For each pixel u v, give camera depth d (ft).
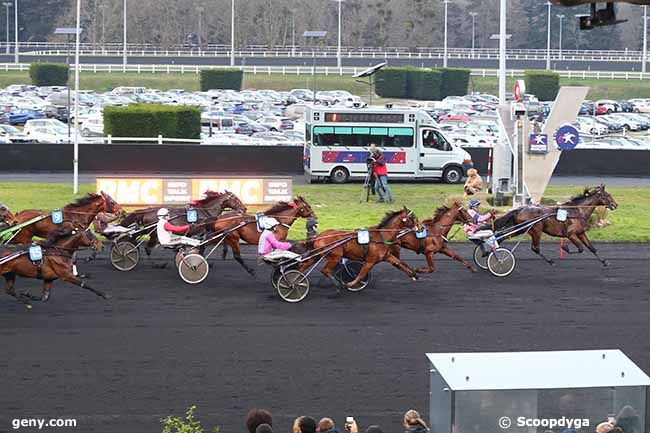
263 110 266.16
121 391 54.03
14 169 143.13
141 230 81.35
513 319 69.10
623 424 31.53
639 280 81.71
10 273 68.74
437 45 489.67
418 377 56.65
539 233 84.28
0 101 265.54
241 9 455.22
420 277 82.07
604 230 102.27
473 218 82.17
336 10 475.72
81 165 142.61
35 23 491.72
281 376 56.70
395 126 135.33
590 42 513.04
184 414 50.72
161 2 465.06
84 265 84.28
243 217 78.84
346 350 61.57
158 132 154.30
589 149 146.61
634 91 329.11
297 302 73.10
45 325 66.33
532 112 257.96
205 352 60.95
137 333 64.75
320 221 103.35
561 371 32.30
